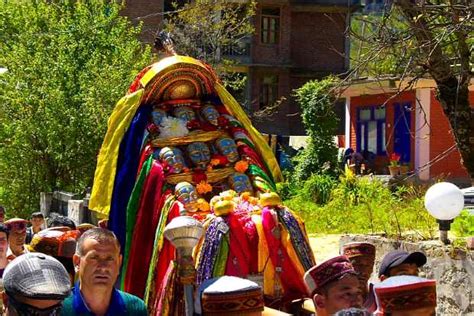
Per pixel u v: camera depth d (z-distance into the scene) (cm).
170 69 1160
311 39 6028
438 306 1326
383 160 4638
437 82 1220
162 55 1349
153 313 970
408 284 672
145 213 1075
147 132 1130
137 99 1159
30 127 3231
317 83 4284
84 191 3130
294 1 5909
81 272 701
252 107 5934
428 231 1553
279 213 1017
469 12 1098
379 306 688
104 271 697
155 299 967
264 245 986
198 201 1038
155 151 1110
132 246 1076
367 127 4834
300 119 6128
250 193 1080
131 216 1086
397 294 671
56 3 3700
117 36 3475
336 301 705
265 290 984
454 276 1298
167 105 1175
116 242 710
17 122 3247
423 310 672
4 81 3325
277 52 5947
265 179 1104
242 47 5847
